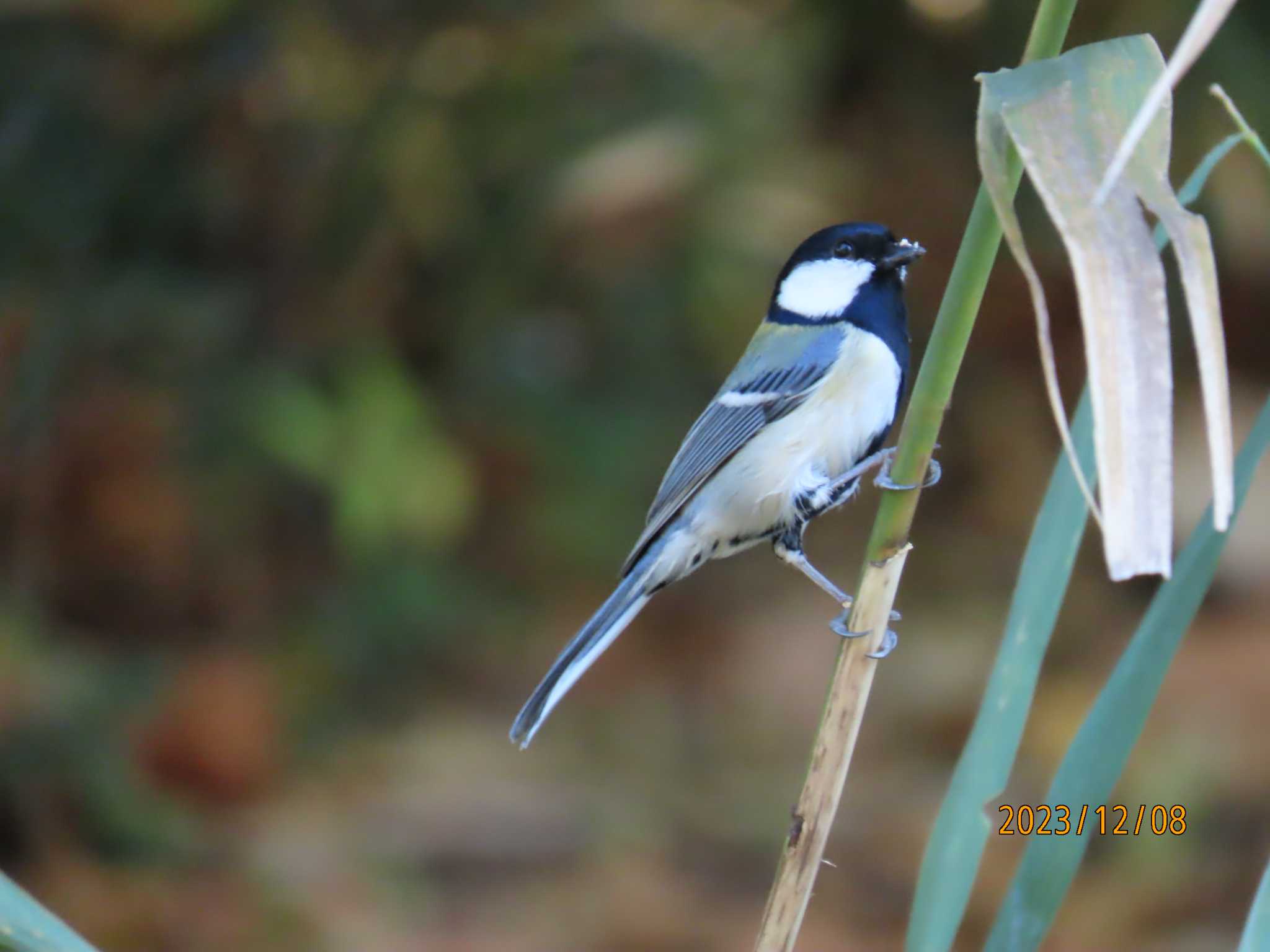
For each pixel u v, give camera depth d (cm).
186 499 1030
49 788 876
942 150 1186
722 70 1038
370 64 1030
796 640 1116
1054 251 1199
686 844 898
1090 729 389
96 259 1009
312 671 1038
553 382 1122
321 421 1005
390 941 798
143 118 998
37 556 992
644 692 1076
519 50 1025
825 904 838
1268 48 1089
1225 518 289
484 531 1131
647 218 1029
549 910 830
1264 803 866
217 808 912
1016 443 1258
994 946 392
